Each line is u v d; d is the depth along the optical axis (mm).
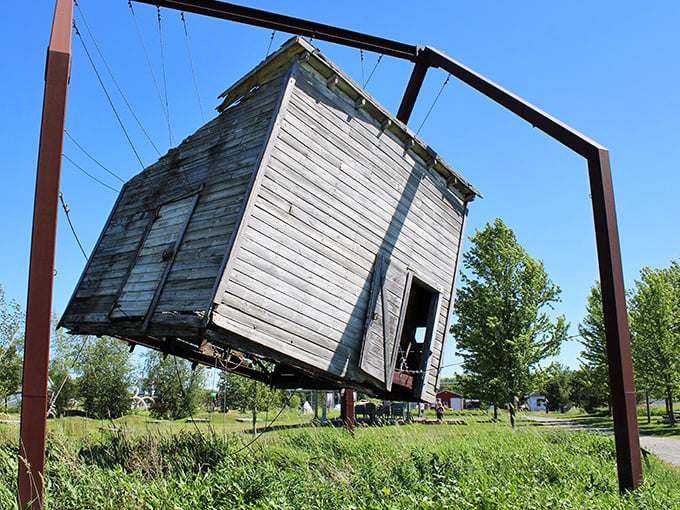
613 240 9078
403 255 11383
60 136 7141
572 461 11000
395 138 11695
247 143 9719
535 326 22188
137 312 9781
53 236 6875
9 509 6090
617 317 8750
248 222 8484
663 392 30391
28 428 6324
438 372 12164
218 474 8422
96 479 7535
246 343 8344
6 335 24891
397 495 7801
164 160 12289
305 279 9219
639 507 7504
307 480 8812
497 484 8250
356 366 9938
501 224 23984
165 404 27875
